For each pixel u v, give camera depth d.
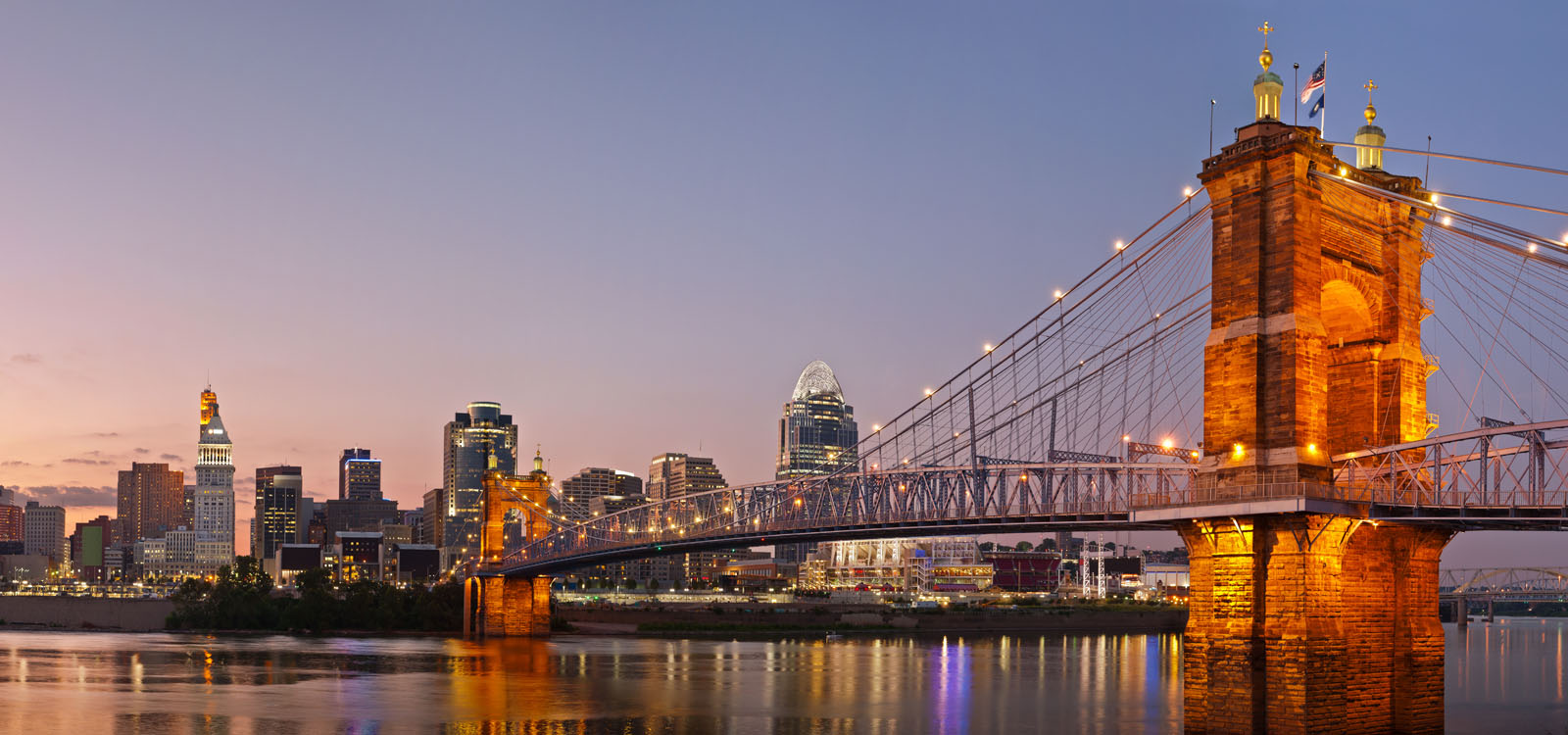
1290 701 72.94
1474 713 103.38
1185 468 83.56
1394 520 75.19
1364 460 78.50
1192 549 80.06
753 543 154.88
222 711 104.69
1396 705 79.62
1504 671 154.00
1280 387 76.00
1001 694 123.12
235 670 148.50
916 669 156.00
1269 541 75.50
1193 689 78.06
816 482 133.50
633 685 131.25
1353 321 86.06
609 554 194.38
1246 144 79.25
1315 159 78.25
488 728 95.38
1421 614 81.38
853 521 124.19
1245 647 74.94
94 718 99.69
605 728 95.88
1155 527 93.75
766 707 110.94
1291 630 73.50
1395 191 84.94
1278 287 77.12
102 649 194.12
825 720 101.06
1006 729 95.69
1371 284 83.75
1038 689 128.38
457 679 137.25
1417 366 83.94
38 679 134.75
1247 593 76.00
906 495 117.69
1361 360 85.06
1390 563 80.81
